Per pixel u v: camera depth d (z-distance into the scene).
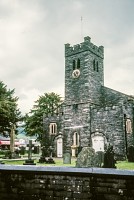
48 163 25.47
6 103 33.84
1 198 10.08
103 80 38.88
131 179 8.22
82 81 36.31
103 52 39.94
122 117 31.92
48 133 39.81
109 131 32.69
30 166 9.74
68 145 36.16
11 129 35.69
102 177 8.68
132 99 36.34
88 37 36.88
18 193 9.85
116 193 8.39
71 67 38.16
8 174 10.14
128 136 32.56
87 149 16.36
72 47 38.47
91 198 8.74
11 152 33.25
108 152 19.34
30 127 50.28
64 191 9.18
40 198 9.50
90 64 36.56
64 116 37.44
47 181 9.49
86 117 34.75
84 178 8.93
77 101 36.34
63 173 9.23
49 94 52.28
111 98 36.38
